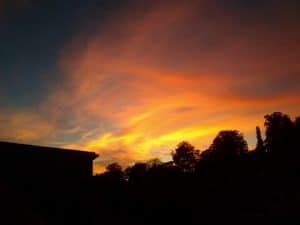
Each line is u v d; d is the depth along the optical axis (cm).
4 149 1142
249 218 1598
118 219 1736
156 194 1981
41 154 1212
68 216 1190
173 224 1786
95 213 1308
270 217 1533
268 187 1800
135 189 1975
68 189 1224
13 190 1108
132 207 1850
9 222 1057
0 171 1109
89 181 1294
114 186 1934
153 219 1808
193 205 1883
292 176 1775
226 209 1772
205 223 1703
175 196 1962
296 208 1510
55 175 1212
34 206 1127
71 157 1273
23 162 1164
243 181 1953
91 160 1326
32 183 1154
